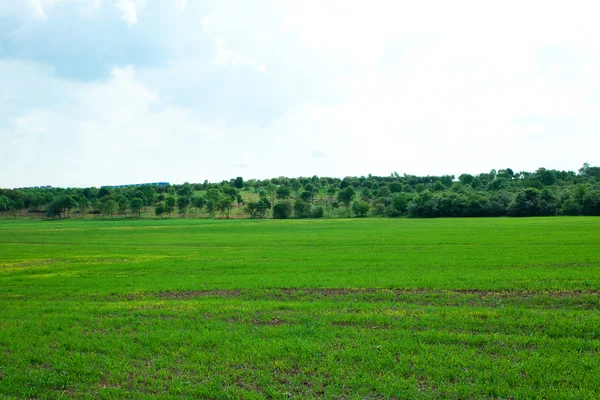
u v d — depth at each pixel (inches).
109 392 414.6
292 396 396.5
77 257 1723.7
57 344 555.5
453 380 419.5
